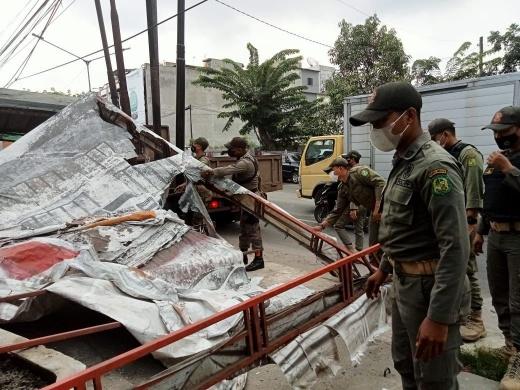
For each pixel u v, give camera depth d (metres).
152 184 3.91
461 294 1.60
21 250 2.64
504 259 2.86
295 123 20.59
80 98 4.64
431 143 1.76
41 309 2.33
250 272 4.80
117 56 8.55
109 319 2.47
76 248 2.75
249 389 2.73
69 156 4.11
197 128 26.88
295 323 2.39
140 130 4.57
